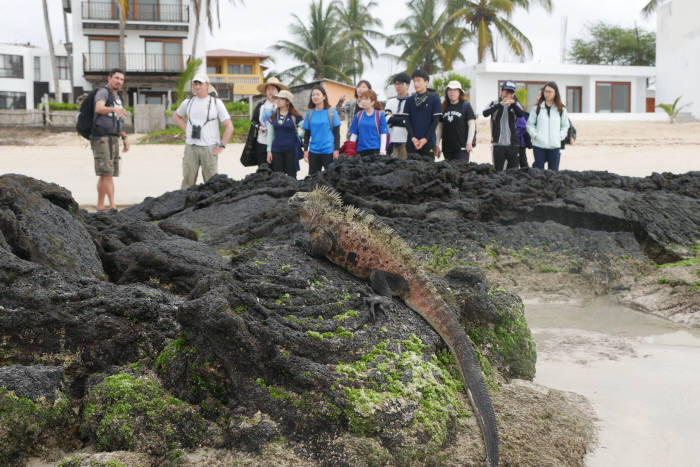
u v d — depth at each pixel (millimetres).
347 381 3234
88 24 41469
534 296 6949
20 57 52875
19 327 3691
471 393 3521
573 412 3820
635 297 6676
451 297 4285
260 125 11625
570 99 43719
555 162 12023
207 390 3322
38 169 20109
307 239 4496
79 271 4828
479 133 34031
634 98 43906
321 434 3090
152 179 18297
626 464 3312
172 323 3828
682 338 5523
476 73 42375
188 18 42406
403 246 4086
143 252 5113
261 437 3062
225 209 9219
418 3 52906
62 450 3268
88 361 3725
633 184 9758
